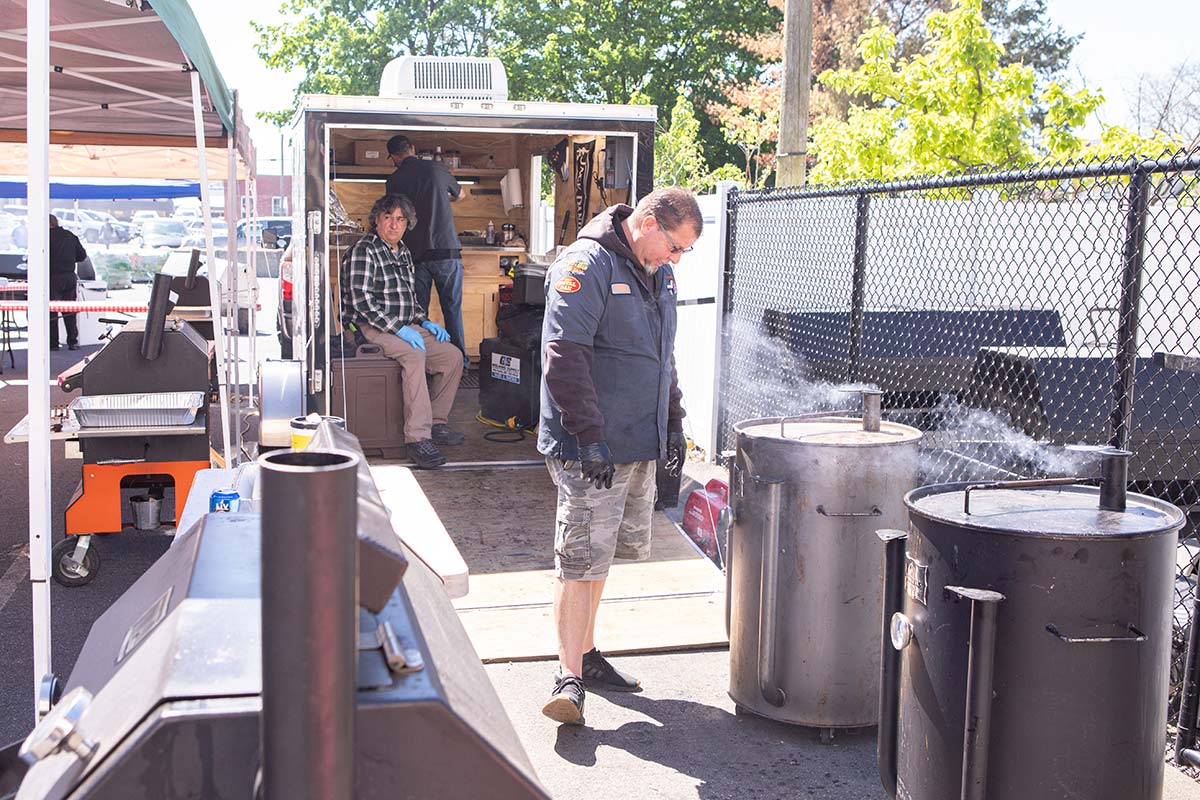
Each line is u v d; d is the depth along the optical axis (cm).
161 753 103
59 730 110
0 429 927
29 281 315
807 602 342
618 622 455
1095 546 232
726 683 405
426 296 858
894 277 604
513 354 798
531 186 1034
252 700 106
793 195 617
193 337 578
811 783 332
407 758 108
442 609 156
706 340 771
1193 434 429
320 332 625
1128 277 352
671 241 353
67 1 427
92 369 541
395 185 852
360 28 3716
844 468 332
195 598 129
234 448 668
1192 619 336
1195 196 400
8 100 734
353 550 97
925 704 256
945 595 248
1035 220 584
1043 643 235
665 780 333
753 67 3606
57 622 469
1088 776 238
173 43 509
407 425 696
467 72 773
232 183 722
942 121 1070
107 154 1122
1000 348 485
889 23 3422
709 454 755
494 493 646
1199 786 325
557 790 325
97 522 516
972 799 241
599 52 3469
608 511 365
